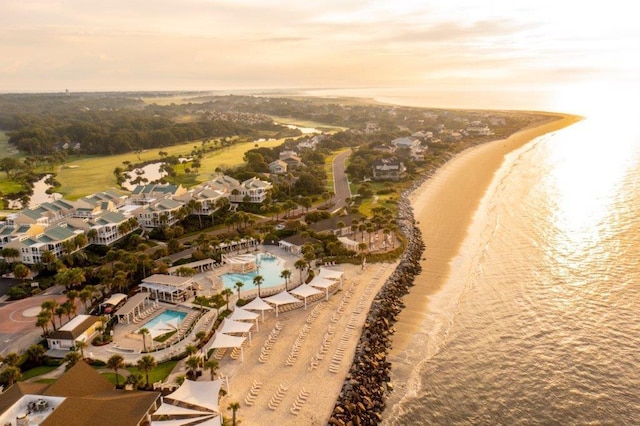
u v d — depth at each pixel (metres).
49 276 139.38
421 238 169.75
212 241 157.38
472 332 107.69
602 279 127.44
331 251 153.12
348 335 106.62
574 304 115.75
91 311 118.06
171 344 104.12
